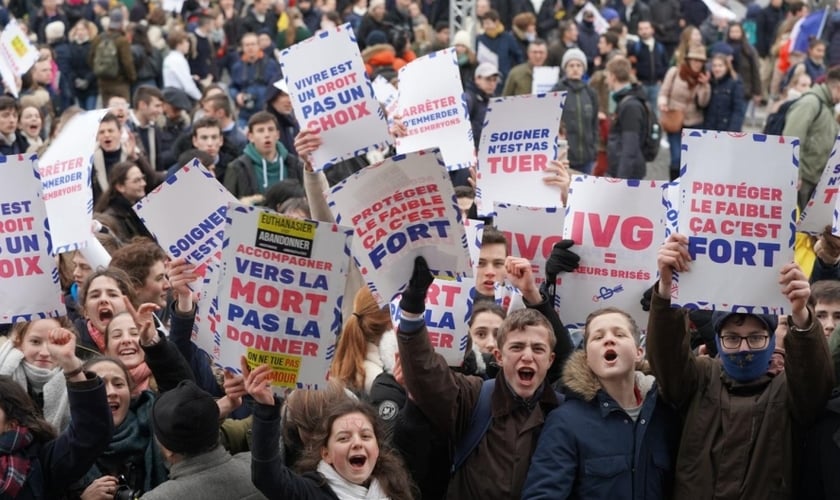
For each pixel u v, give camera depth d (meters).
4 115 14.88
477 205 10.39
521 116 10.30
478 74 17.56
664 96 20.33
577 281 8.67
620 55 18.95
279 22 26.80
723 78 20.23
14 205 7.61
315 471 7.03
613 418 7.43
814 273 9.27
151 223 8.69
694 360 7.56
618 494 7.34
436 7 26.89
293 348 6.77
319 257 6.76
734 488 7.32
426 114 10.95
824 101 17.02
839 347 7.95
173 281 7.87
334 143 9.94
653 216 8.60
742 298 7.27
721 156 7.30
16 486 7.05
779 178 7.27
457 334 8.48
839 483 7.36
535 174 10.30
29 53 17.00
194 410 6.80
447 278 7.75
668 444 7.53
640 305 8.62
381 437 7.16
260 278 6.74
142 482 7.73
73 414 7.13
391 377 8.16
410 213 7.28
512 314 7.62
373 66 18.42
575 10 26.50
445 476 7.71
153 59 22.36
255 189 14.30
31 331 8.09
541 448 7.39
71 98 22.98
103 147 14.28
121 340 8.19
